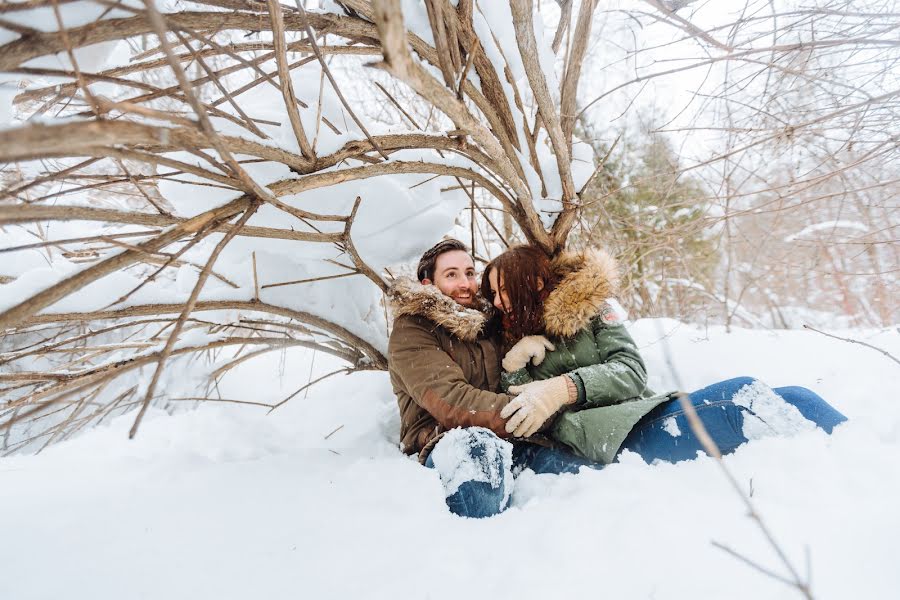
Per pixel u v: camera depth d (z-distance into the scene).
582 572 0.86
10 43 0.82
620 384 1.56
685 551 0.87
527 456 1.58
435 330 1.72
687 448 1.35
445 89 0.98
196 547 0.98
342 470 1.39
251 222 1.59
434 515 1.13
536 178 1.78
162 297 1.53
